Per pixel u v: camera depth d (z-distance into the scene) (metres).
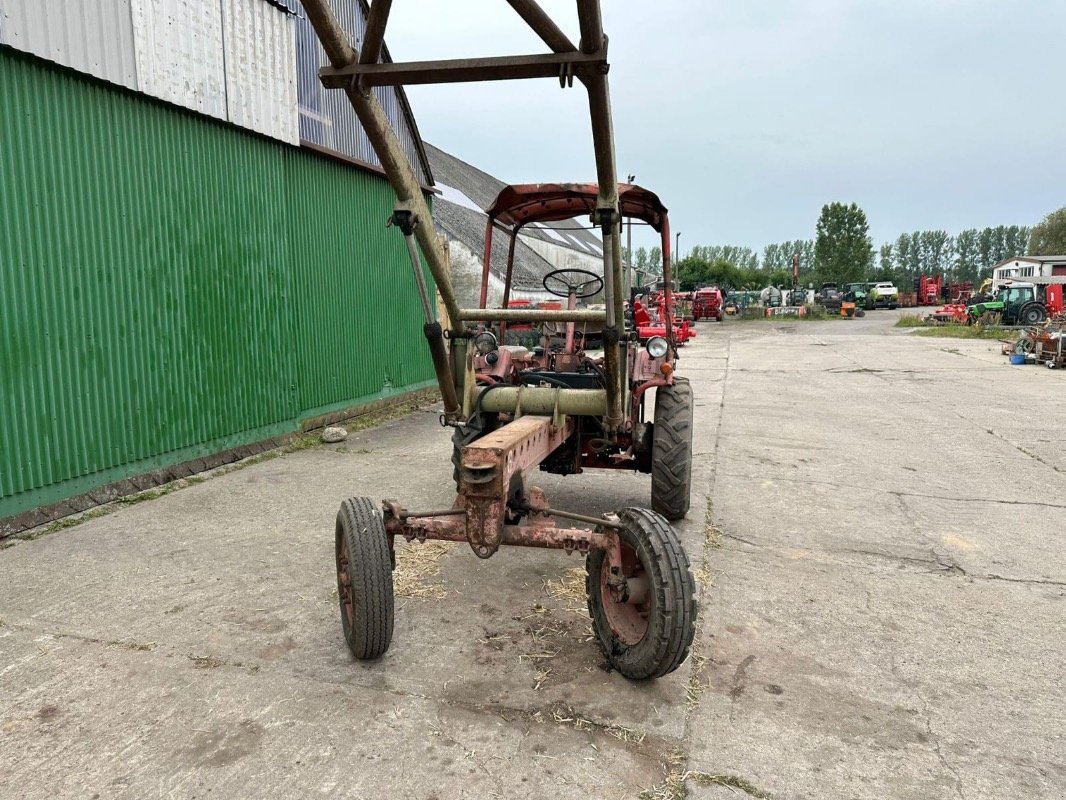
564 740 2.55
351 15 8.70
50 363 4.88
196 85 6.08
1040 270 44.38
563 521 5.06
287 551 4.38
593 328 5.14
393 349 9.96
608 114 2.49
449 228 17.11
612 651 2.98
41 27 4.71
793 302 49.53
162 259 5.82
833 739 2.60
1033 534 4.91
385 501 3.12
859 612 3.67
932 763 2.48
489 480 2.74
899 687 2.97
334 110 8.39
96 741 2.52
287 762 2.42
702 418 9.55
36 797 2.24
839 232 69.62
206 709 2.71
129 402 5.53
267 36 7.00
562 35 2.24
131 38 5.42
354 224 8.88
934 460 7.12
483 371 4.57
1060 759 2.52
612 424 3.65
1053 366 15.59
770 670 3.07
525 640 3.27
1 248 4.52
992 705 2.85
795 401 11.20
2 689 2.84
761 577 4.10
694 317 39.44
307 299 7.93
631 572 3.00
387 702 2.77
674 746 2.53
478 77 2.41
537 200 4.83
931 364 16.75
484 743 2.53
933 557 4.47
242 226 6.77
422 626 3.40
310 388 8.05
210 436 6.42
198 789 2.29
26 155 4.68
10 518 4.62
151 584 3.87
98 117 5.21
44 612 3.52
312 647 3.19
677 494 4.76
